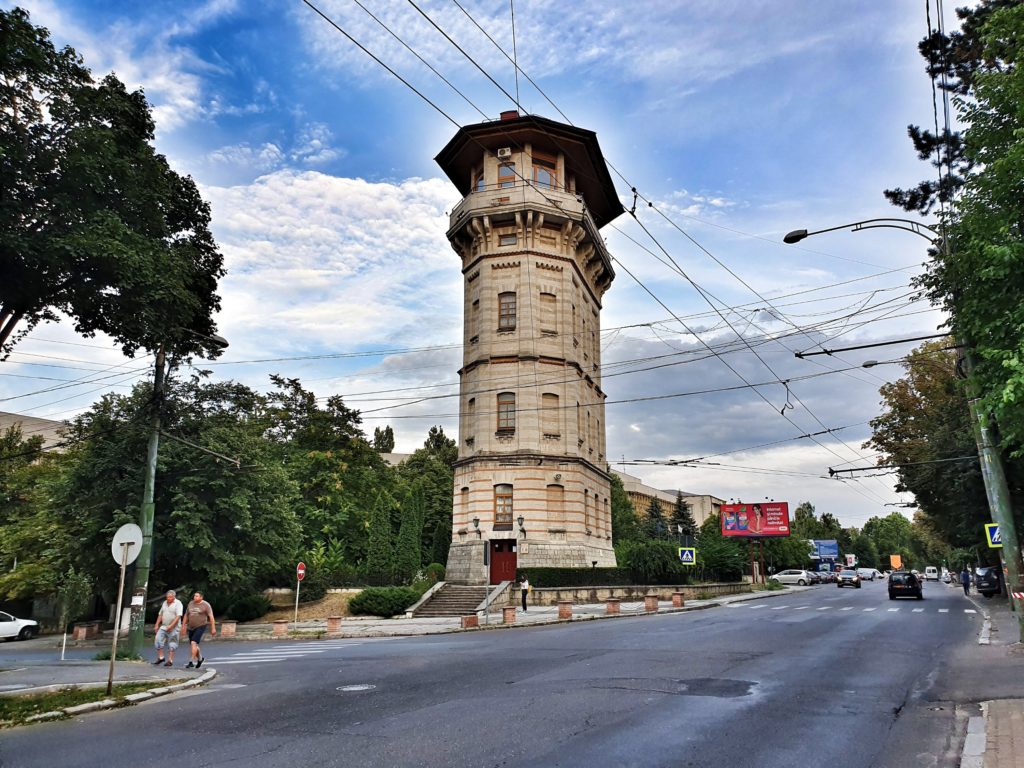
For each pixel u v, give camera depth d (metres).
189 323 23.27
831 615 30.48
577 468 41.34
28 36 15.16
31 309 17.36
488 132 42.66
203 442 31.66
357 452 54.75
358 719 10.34
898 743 8.59
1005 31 10.70
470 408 42.84
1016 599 18.44
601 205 50.06
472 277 44.38
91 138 16.11
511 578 40.00
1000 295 10.45
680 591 47.03
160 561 33.03
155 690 14.25
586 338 46.53
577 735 8.84
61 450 50.34
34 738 10.26
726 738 8.66
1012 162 9.91
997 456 19.44
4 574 40.12
